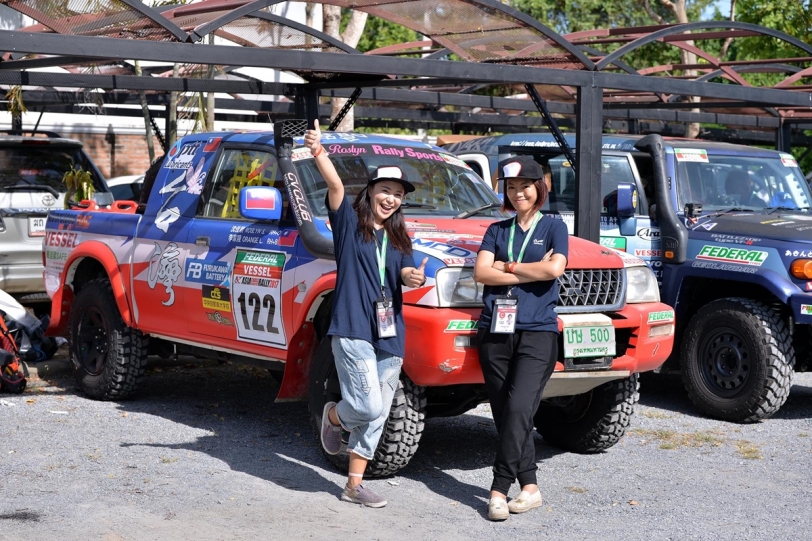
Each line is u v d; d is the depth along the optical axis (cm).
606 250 628
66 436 692
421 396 590
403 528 518
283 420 768
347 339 529
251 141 725
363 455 551
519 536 510
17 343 944
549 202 982
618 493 593
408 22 833
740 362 795
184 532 498
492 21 789
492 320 534
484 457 674
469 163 1102
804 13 1969
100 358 823
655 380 1005
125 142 1928
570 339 569
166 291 752
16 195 1102
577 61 816
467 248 589
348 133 759
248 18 829
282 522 519
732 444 725
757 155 955
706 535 515
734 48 2708
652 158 886
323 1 798
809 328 849
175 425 740
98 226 839
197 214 746
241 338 694
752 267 810
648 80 829
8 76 851
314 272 629
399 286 540
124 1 607
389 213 534
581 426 679
